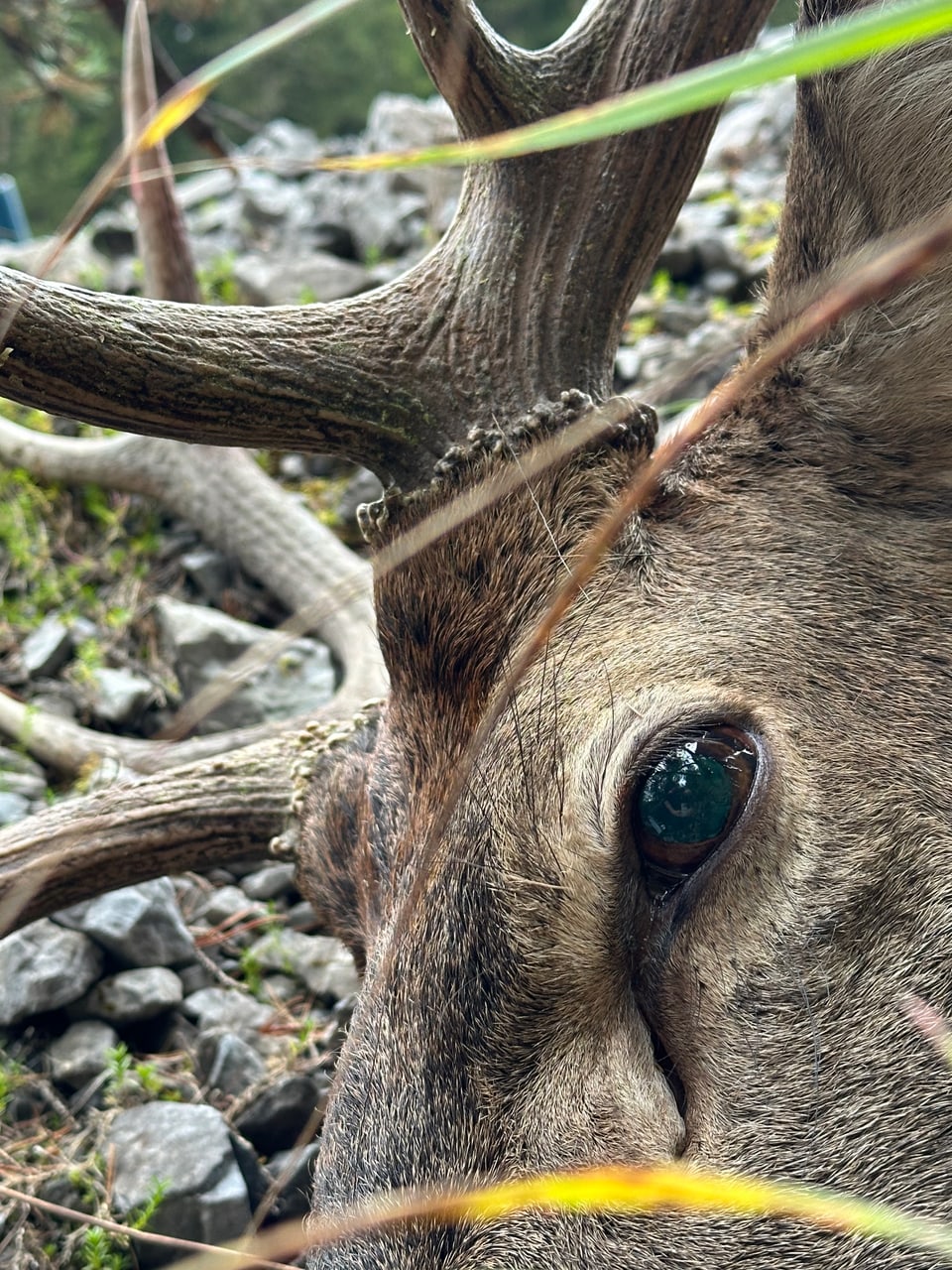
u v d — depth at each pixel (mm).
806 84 248
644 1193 169
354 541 639
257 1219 255
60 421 715
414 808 264
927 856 234
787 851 233
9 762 515
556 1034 236
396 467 268
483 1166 234
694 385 590
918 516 261
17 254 860
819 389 261
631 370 679
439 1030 242
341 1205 240
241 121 695
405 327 267
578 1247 225
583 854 236
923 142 238
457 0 256
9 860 348
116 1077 388
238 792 359
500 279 271
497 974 239
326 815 306
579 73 274
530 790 243
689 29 272
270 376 251
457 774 255
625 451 266
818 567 257
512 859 241
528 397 268
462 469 264
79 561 629
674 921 234
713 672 245
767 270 274
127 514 647
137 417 241
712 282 753
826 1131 225
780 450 266
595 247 273
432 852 220
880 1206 222
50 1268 345
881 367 253
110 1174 357
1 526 633
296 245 850
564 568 259
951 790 238
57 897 353
